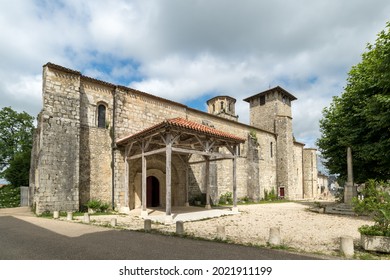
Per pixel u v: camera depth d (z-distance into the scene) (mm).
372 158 14383
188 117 23719
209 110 37938
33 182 20281
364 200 7785
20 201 23875
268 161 33062
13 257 5957
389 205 6930
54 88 15047
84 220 11547
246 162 29125
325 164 20828
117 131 17562
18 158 30062
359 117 15750
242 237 8969
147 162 18703
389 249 6570
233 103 37406
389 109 12000
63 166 14719
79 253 6254
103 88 17844
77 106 15789
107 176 17000
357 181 18453
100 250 6520
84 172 16062
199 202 21562
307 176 41250
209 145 15594
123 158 17391
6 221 11836
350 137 15969
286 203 26547
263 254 6371
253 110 38500
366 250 6906
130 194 17359
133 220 12664
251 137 29000
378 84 12586
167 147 13102
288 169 33812
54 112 14859
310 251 6902
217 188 23266
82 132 16391
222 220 13352
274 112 35875
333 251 6977
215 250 6715
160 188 19641
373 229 7090
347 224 11938
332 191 56000
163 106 21062
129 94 18750
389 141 13039
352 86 17484
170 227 10922
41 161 14102
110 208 16609
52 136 14578
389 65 11625
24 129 34844
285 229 10656
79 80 16172
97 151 16844
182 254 6258
